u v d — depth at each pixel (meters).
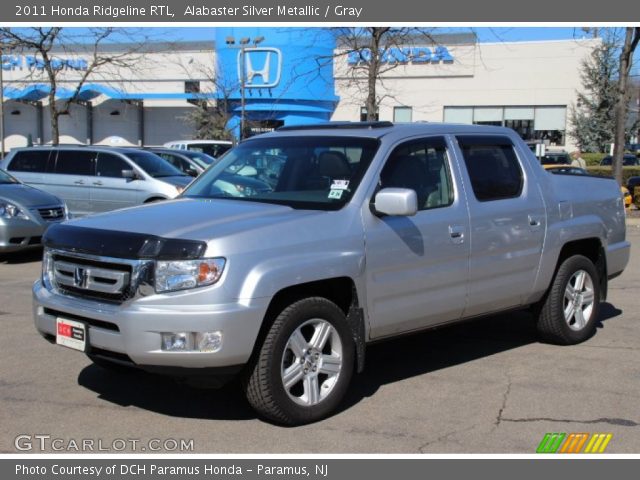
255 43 35.25
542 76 40.38
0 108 32.62
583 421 4.77
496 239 5.75
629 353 6.38
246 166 5.70
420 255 5.20
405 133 5.43
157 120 47.03
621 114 18.42
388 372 5.84
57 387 5.38
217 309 4.19
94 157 14.63
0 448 4.33
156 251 4.27
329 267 4.62
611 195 7.10
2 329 7.05
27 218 11.11
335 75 36.09
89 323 4.50
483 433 4.56
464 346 6.64
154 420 4.76
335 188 5.06
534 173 6.28
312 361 4.66
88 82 40.78
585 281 6.73
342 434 4.54
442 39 41.31
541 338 6.67
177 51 44.78
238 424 4.70
